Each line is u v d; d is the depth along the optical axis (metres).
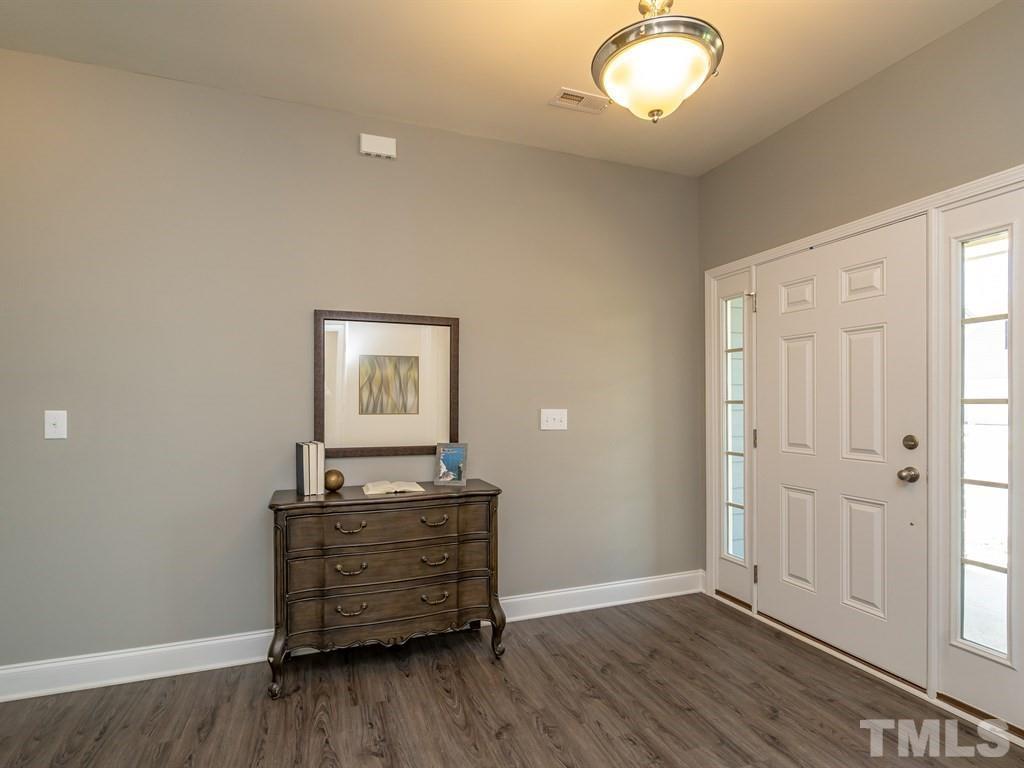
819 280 2.72
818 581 2.71
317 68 2.41
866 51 2.28
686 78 1.70
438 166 2.95
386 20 2.09
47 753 1.89
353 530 2.38
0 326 2.26
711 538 3.45
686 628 2.93
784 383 2.92
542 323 3.16
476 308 3.01
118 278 2.41
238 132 2.60
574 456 3.22
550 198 3.19
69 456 2.34
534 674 2.44
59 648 2.31
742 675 2.42
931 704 2.17
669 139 3.07
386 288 2.83
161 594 2.45
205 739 1.97
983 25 2.05
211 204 2.55
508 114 2.79
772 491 2.99
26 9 2.02
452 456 2.77
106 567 2.38
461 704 2.20
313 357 2.69
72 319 2.35
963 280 2.13
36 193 2.31
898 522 2.34
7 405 2.27
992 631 2.03
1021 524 1.94
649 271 3.43
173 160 2.50
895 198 2.36
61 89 2.35
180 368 2.49
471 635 2.84
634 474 3.36
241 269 2.59
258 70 2.42
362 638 2.38
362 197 2.80
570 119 2.84
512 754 1.89
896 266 2.36
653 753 1.89
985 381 2.06
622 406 3.34
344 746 1.93
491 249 3.05
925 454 2.24
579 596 3.20
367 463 2.78
